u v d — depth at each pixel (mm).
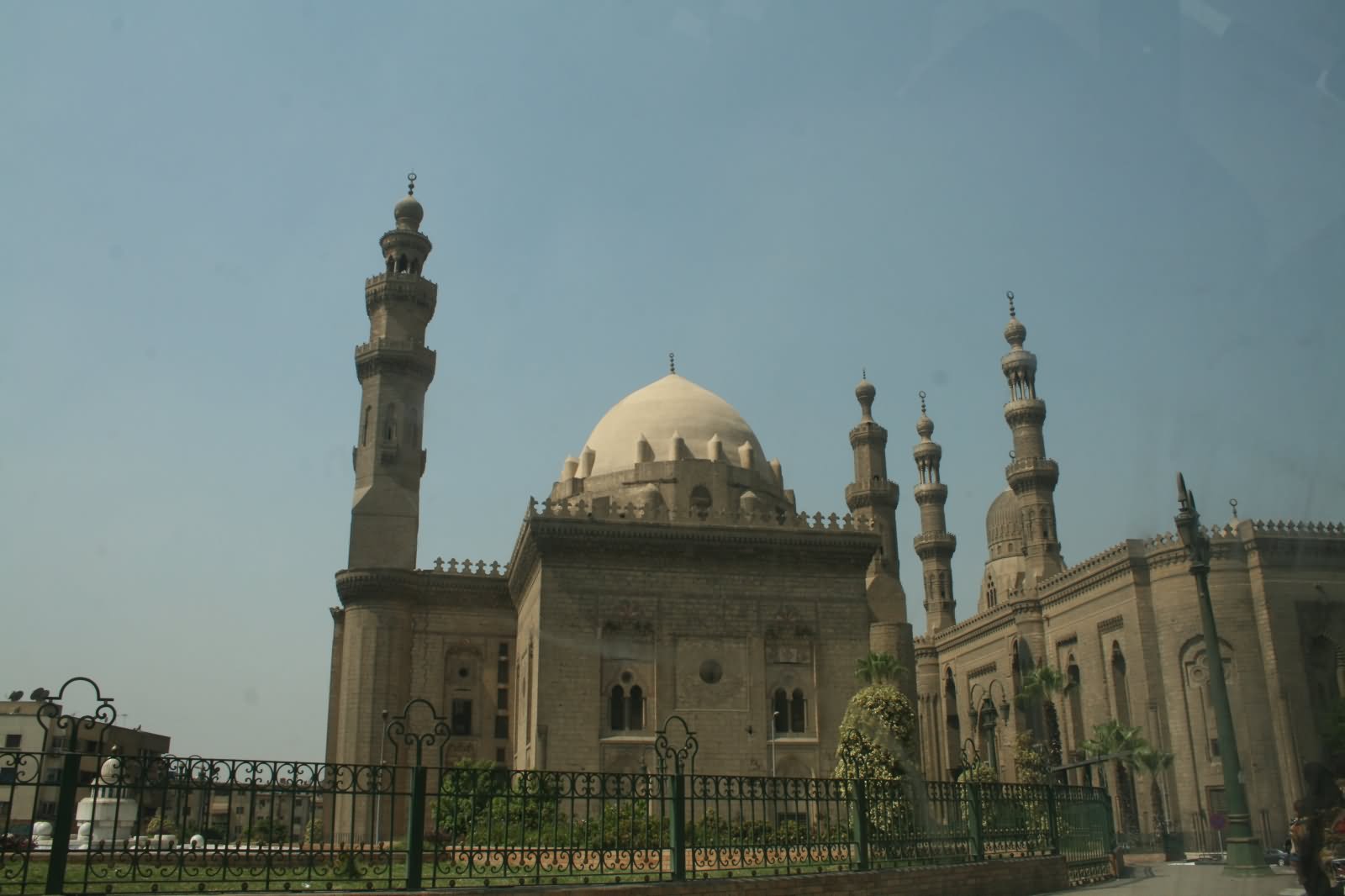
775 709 57562
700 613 57656
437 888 19359
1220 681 26953
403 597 66375
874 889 24391
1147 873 34812
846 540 59969
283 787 19281
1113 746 67188
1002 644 91625
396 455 68875
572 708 54625
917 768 48969
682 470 66062
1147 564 70500
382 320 71750
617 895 20328
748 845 23578
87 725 18078
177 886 20750
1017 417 92562
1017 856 30141
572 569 56750
